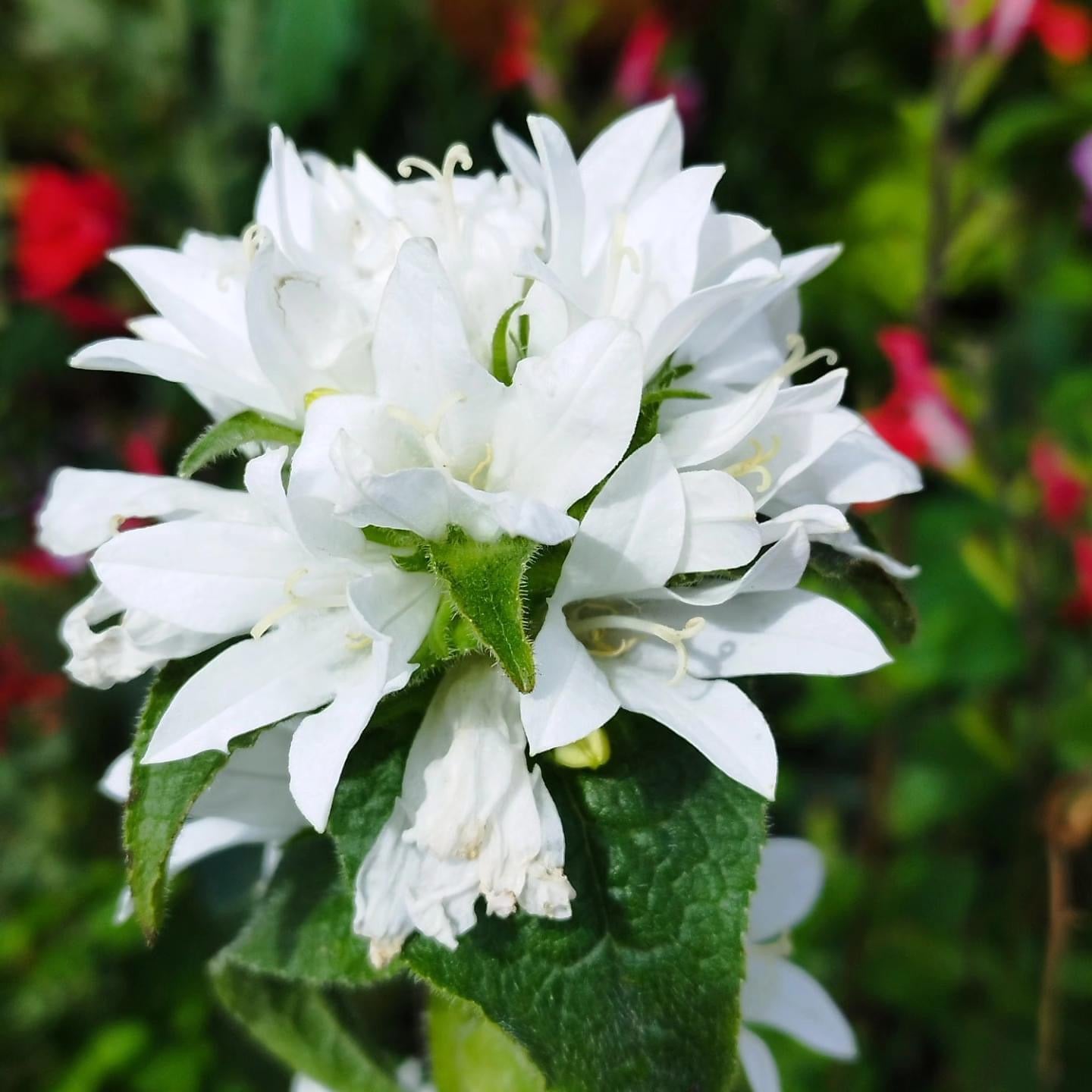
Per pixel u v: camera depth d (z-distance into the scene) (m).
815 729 0.31
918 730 0.30
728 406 0.14
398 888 0.13
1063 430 0.34
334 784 0.12
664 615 0.14
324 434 0.12
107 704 0.30
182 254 0.15
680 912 0.14
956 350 0.32
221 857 0.28
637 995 0.13
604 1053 0.13
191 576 0.13
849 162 0.41
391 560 0.13
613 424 0.12
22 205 0.31
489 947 0.13
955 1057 0.28
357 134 0.36
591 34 0.39
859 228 0.40
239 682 0.13
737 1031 0.13
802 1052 0.28
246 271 0.14
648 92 0.36
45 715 0.30
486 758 0.13
